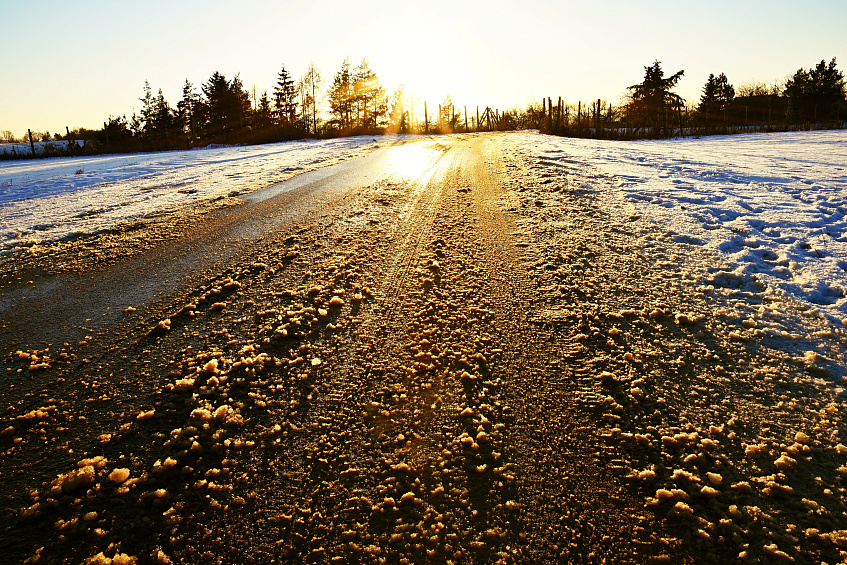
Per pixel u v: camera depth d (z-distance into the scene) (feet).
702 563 5.54
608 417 7.95
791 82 153.48
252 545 5.80
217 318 11.43
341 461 7.10
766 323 10.66
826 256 13.84
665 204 20.18
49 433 7.64
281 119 142.20
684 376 8.96
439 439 7.55
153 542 5.79
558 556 5.67
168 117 139.64
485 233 17.70
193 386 8.80
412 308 11.99
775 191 22.44
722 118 137.49
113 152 100.42
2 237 17.74
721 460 6.99
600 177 26.27
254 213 20.89
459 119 153.58
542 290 12.82
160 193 26.07
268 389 8.72
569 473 6.86
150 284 13.42
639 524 6.06
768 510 6.17
